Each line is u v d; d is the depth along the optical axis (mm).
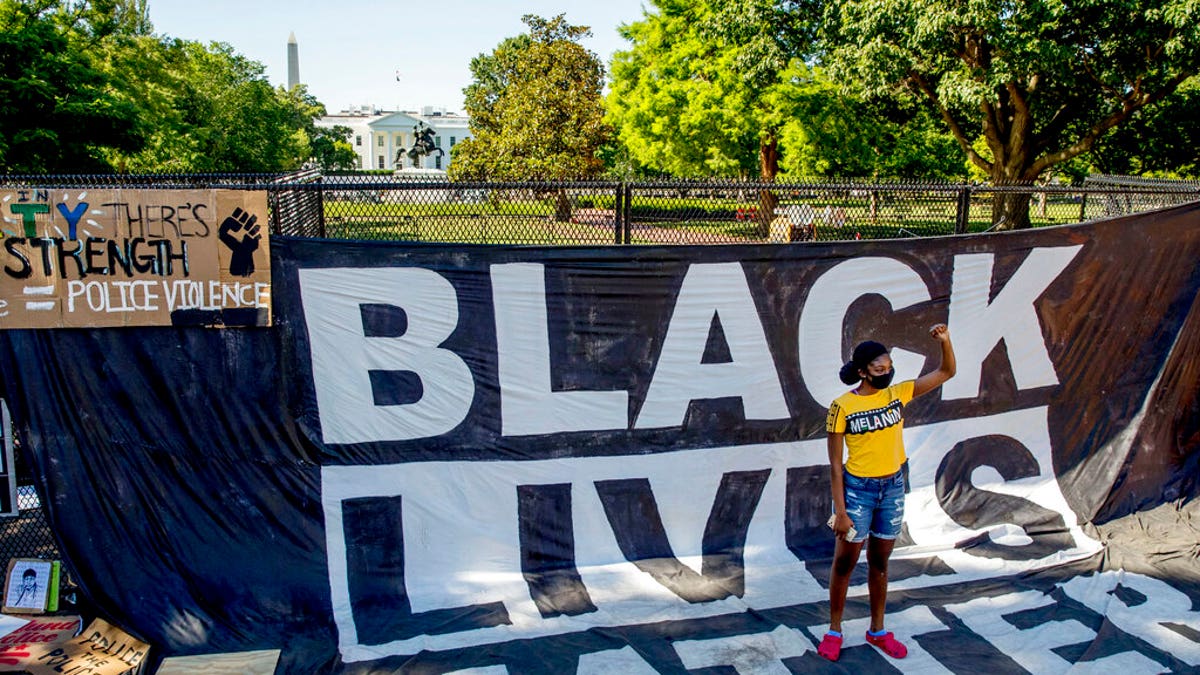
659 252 5020
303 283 4512
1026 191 6066
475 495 4844
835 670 4066
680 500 5172
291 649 4180
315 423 4570
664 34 25234
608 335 5008
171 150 31719
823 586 4910
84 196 4145
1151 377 5957
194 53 43094
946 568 5121
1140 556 5289
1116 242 5789
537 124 26719
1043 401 5785
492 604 4633
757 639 4336
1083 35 16344
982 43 17203
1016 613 4625
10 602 4277
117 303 4250
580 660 4133
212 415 4430
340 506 4621
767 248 5207
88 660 3934
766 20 20641
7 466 4484
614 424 5047
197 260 4312
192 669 3986
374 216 5910
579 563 4988
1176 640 4352
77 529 4254
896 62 16656
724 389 5215
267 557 4488
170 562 4352
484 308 4809
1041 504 5703
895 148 25141
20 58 15953
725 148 24453
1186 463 6074
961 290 5582
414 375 4719
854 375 4066
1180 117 20297
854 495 4078
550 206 5992
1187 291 5941
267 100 47469
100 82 17500
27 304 4145
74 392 4242
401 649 4199
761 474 5309
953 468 5633
